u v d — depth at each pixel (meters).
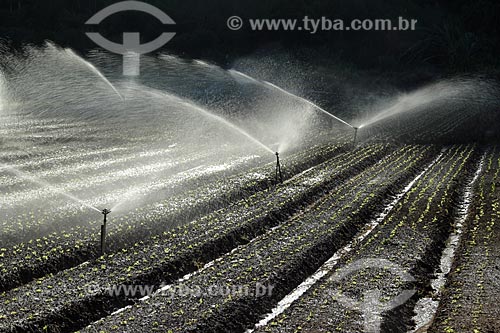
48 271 13.53
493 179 22.95
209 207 18.50
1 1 55.56
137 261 13.86
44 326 10.93
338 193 20.70
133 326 10.80
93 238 15.07
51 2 54.19
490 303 11.63
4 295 12.02
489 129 37.34
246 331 11.38
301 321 11.11
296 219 17.61
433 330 10.84
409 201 19.53
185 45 52.78
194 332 10.70
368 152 28.45
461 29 62.91
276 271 13.39
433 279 13.85
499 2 64.38
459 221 18.39
